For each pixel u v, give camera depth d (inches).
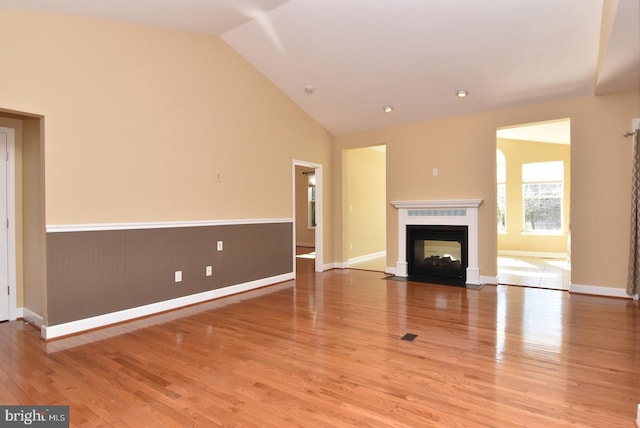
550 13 144.4
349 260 295.4
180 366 106.8
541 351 116.1
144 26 157.2
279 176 228.2
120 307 148.9
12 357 114.0
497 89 196.1
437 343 123.6
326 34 175.5
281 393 90.8
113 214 146.9
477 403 85.4
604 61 143.3
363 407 84.1
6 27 119.8
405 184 249.4
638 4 102.1
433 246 240.1
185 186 173.5
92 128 140.6
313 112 251.3
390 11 155.6
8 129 151.0
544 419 78.7
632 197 176.7
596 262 188.2
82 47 138.0
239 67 200.7
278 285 219.9
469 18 153.2
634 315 153.6
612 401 85.8
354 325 143.6
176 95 169.8
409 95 215.2
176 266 169.3
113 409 84.0
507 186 354.9
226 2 144.7
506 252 356.2
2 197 150.8
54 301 130.7
